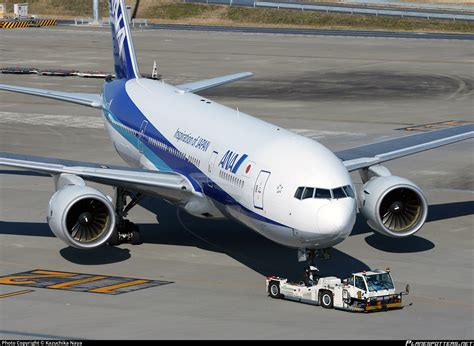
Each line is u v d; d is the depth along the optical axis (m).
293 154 94.44
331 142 185.62
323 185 89.06
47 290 96.00
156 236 120.00
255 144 100.69
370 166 116.44
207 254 111.31
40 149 178.62
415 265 106.38
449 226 124.25
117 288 97.00
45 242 116.75
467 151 177.75
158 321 84.88
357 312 88.62
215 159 105.00
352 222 88.69
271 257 109.75
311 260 92.94
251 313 87.94
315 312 88.56
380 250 112.50
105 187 150.12
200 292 95.56
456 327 83.75
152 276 101.94
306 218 87.94
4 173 158.75
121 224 115.50
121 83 148.38
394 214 107.06
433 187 147.75
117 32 152.00
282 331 81.75
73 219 102.75
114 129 140.38
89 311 88.25
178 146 115.62
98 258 109.62
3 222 126.56
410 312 88.81
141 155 128.38
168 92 134.38
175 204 114.94
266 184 93.31
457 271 104.19
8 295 94.06
